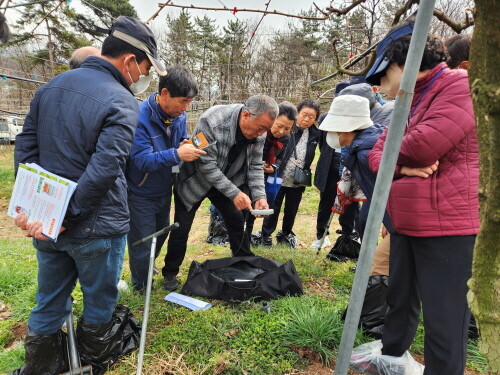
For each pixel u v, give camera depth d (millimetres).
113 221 1882
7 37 2156
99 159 1663
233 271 3281
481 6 781
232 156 3080
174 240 3148
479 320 1031
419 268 1768
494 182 891
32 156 1899
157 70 1896
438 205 1643
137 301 2873
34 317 1986
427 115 1620
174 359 2215
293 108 3826
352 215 4016
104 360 2119
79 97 1737
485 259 992
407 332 2033
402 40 1611
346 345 1485
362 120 2184
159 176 2783
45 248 1892
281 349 2293
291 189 4758
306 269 3682
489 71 816
